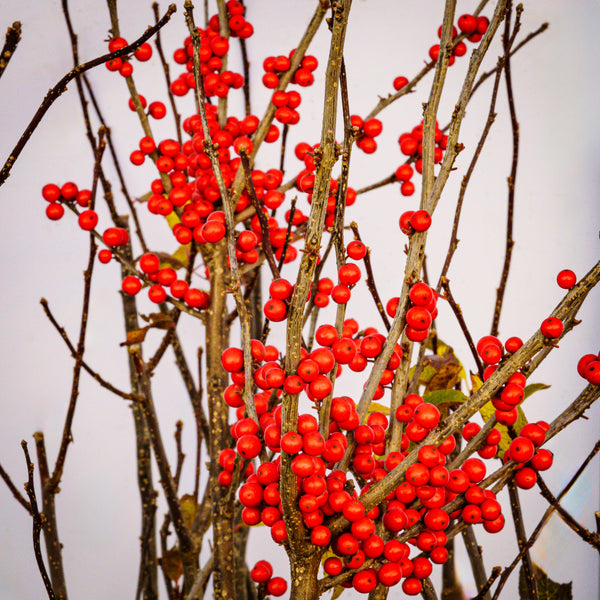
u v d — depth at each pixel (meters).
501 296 0.93
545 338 0.84
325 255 0.90
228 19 0.97
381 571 0.85
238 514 0.97
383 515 0.86
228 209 0.86
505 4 0.87
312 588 0.85
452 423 0.84
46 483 0.96
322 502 0.84
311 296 0.89
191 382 0.98
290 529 0.84
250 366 0.85
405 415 0.87
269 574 0.90
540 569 0.95
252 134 0.96
